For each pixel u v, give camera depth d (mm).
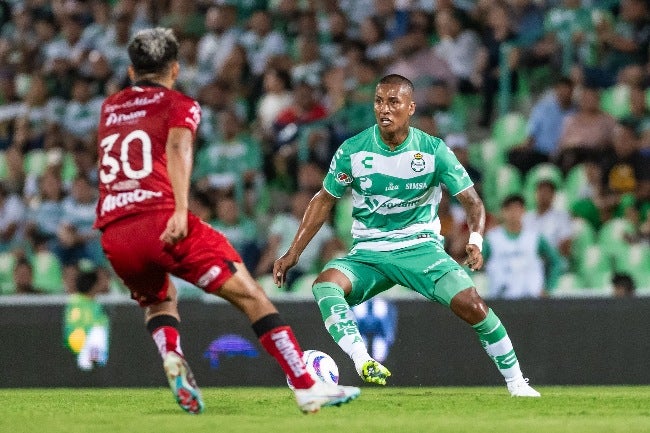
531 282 41312
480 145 50750
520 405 23766
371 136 26438
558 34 53375
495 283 41625
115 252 19562
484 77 52438
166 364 18797
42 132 55625
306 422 18906
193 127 19281
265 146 50625
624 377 36875
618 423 19062
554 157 48625
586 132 48000
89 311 37375
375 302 36781
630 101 49875
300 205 45031
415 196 26469
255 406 23484
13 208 52094
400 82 25859
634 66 50344
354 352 25219
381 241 26812
